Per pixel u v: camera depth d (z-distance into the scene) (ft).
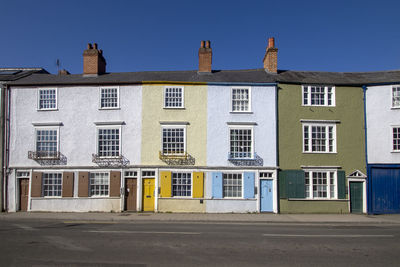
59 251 30.89
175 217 59.36
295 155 70.28
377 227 50.88
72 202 68.28
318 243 35.63
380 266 26.73
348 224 54.65
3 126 70.79
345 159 71.20
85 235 39.47
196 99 70.74
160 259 28.09
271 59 77.61
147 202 68.49
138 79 73.51
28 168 69.51
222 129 70.08
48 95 71.92
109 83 71.15
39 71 86.58
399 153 70.23
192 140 69.67
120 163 69.15
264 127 70.44
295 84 72.33
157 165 68.64
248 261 27.71
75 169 69.21
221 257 28.94
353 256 29.94
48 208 68.44
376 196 70.18
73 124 70.69
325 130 72.02
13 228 46.03
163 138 69.92
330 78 76.18
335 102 72.54
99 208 68.03
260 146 69.87
